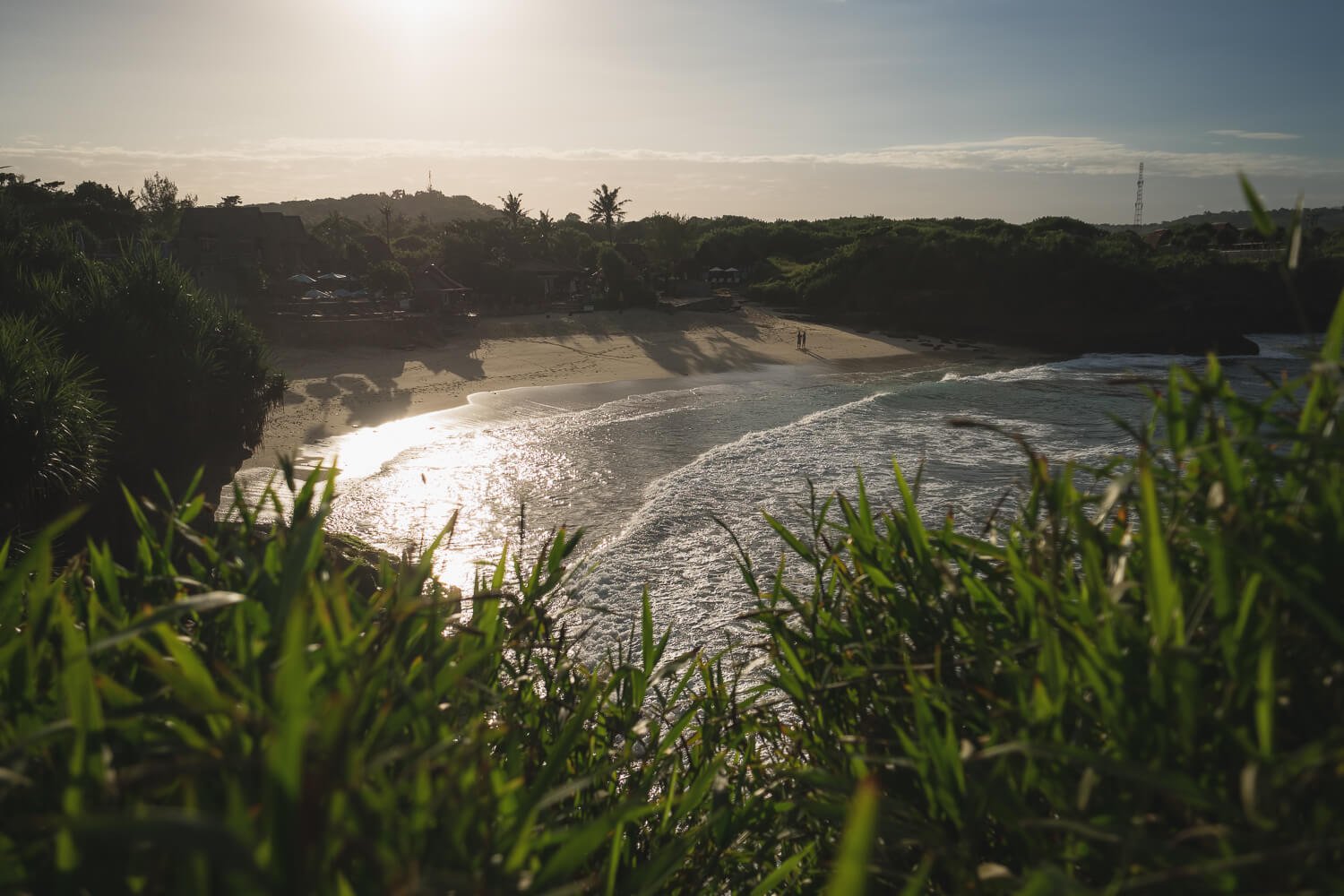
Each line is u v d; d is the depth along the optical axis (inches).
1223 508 53.5
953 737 57.6
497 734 61.5
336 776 36.7
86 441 458.9
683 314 2940.5
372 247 3292.3
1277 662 48.5
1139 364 2278.5
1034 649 63.5
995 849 60.9
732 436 1299.2
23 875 42.1
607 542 724.0
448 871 44.4
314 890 34.6
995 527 83.0
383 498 960.3
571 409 1555.1
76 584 74.0
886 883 62.1
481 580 101.5
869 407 1469.0
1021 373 2017.7
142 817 28.9
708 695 103.6
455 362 1995.6
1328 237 3563.0
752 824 85.1
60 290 647.8
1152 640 50.8
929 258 3129.9
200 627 66.1
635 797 57.9
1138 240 3986.2
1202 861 41.4
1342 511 48.5
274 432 1290.6
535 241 3555.6
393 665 60.2
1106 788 51.8
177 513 76.4
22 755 43.3
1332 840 37.6
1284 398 55.2
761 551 652.7
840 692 85.6
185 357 637.3
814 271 3486.7
